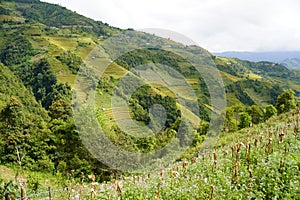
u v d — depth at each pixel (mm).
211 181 6445
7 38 108188
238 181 5949
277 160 6250
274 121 18281
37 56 82562
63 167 22047
